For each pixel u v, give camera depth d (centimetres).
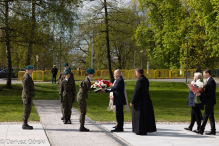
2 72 3988
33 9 1928
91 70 765
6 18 1798
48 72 3300
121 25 2852
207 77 782
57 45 2000
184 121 1000
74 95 883
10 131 734
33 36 1902
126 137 710
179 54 4109
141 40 4484
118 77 784
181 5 4053
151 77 3897
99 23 2723
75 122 908
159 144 643
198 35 3750
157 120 1007
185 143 660
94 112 1173
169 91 2642
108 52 2925
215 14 2920
